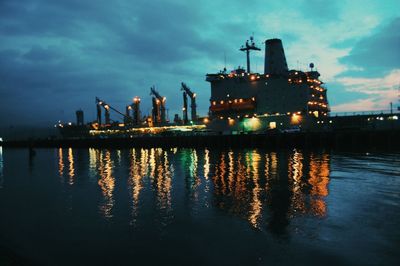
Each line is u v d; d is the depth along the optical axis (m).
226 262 13.35
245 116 83.25
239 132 80.69
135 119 129.75
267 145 67.38
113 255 14.41
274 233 16.19
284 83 78.62
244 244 15.01
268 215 19.17
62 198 26.31
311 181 29.09
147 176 36.62
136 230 17.47
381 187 25.77
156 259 13.89
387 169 34.66
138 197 25.44
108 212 21.25
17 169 50.34
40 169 49.34
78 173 42.34
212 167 41.75
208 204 22.34
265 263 13.11
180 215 19.91
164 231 17.16
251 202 22.42
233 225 17.62
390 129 58.31
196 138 79.88
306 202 21.78
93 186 31.47
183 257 13.98
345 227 16.67
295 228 16.77
